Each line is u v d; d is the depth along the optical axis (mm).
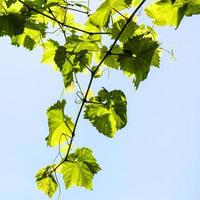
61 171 1954
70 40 1950
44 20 2029
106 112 1917
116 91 1908
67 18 2045
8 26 1871
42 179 1938
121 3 1823
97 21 1854
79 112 1877
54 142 1960
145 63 1775
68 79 1891
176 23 1744
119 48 1971
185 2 1727
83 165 1952
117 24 1898
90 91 1974
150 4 1910
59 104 1951
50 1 1928
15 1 1885
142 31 1966
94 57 2023
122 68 1794
